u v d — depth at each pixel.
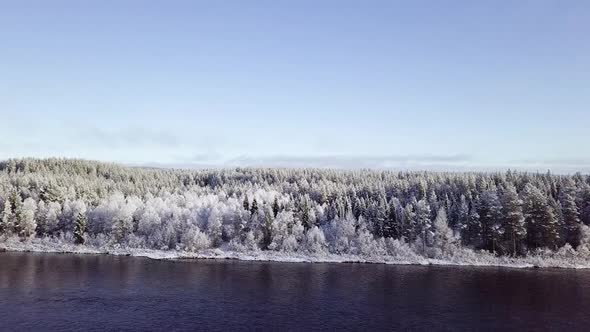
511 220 130.75
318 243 139.50
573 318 72.44
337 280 101.19
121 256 132.50
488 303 81.19
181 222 152.50
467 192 164.62
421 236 139.38
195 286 92.94
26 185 197.50
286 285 95.25
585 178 179.62
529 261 124.44
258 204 163.12
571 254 127.50
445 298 84.69
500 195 153.50
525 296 86.56
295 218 152.12
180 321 68.69
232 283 96.62
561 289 92.88
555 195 158.50
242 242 148.00
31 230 150.50
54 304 76.25
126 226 151.25
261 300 82.06
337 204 167.00
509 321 70.69
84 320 68.00
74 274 102.31
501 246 133.00
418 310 76.38
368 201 163.38
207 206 173.38
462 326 68.12
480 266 121.62
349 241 140.88
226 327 66.19
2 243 143.50
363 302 81.31
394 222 145.38
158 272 108.00
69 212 159.00
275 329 65.69
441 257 129.50
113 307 75.38
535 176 182.38
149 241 146.75
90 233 155.12
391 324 68.62
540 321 70.88
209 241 143.25
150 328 65.12
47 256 129.00
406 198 173.88
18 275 99.38
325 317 71.81
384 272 112.19
